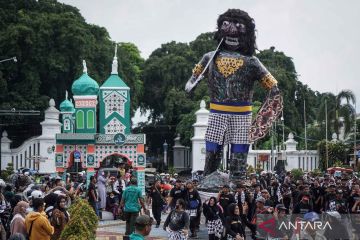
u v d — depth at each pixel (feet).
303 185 93.71
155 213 105.60
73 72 239.30
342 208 85.10
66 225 59.06
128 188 84.84
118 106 138.92
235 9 114.73
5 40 231.50
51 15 244.01
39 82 233.55
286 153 211.20
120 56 269.03
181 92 285.84
